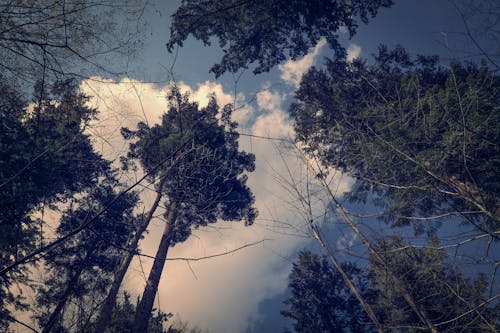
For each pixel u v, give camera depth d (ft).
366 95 35.86
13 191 16.24
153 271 35.27
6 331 19.81
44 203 13.32
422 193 19.76
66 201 27.91
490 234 12.59
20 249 16.72
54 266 23.36
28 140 16.84
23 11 12.22
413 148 19.39
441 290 16.70
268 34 34.14
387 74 37.11
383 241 17.71
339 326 42.24
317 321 44.70
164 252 37.29
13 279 18.26
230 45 34.86
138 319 30.78
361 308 41.45
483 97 17.51
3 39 12.20
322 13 33.17
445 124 19.48
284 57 37.01
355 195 25.25
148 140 26.68
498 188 18.28
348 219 17.28
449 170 18.66
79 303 14.70
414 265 17.22
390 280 19.85
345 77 40.75
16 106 14.37
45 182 18.95
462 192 15.24
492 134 17.34
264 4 30.89
